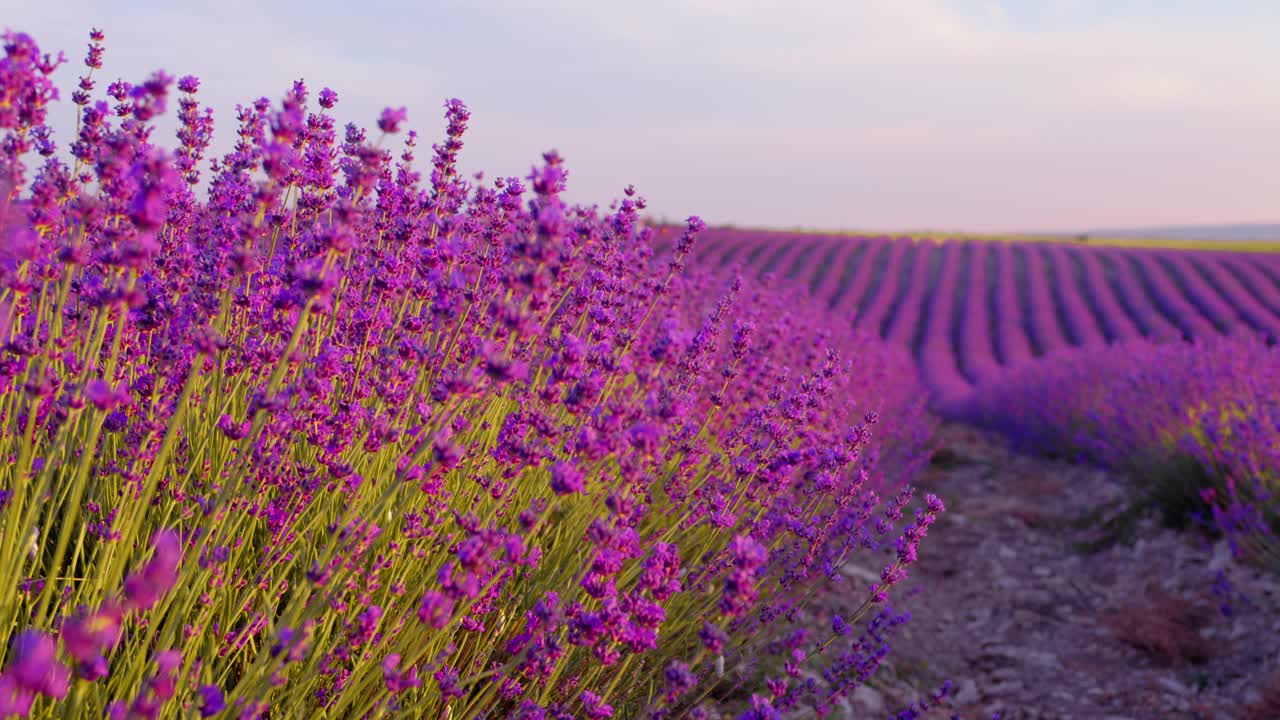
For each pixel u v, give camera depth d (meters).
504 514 2.72
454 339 2.42
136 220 1.47
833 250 32.78
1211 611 4.82
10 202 1.63
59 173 1.81
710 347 3.24
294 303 1.97
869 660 2.96
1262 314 22.52
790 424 3.26
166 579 0.93
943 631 4.80
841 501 3.61
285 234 2.88
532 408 2.49
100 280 2.15
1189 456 6.35
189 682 1.68
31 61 1.64
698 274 6.49
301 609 1.73
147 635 1.59
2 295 1.92
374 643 2.02
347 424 2.10
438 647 2.11
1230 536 5.36
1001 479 8.91
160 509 2.08
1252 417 5.62
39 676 0.86
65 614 1.59
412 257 2.79
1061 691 4.08
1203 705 3.85
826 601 4.78
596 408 2.10
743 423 3.51
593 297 3.16
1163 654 4.41
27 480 1.64
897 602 4.98
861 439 3.32
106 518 2.04
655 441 1.81
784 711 3.05
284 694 1.87
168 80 1.74
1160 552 5.86
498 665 2.39
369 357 2.59
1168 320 22.98
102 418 1.45
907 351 20.45
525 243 1.86
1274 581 4.95
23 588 1.75
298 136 2.65
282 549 2.08
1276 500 5.21
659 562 1.89
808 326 6.74
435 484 2.10
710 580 3.06
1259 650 4.22
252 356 2.29
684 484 3.27
